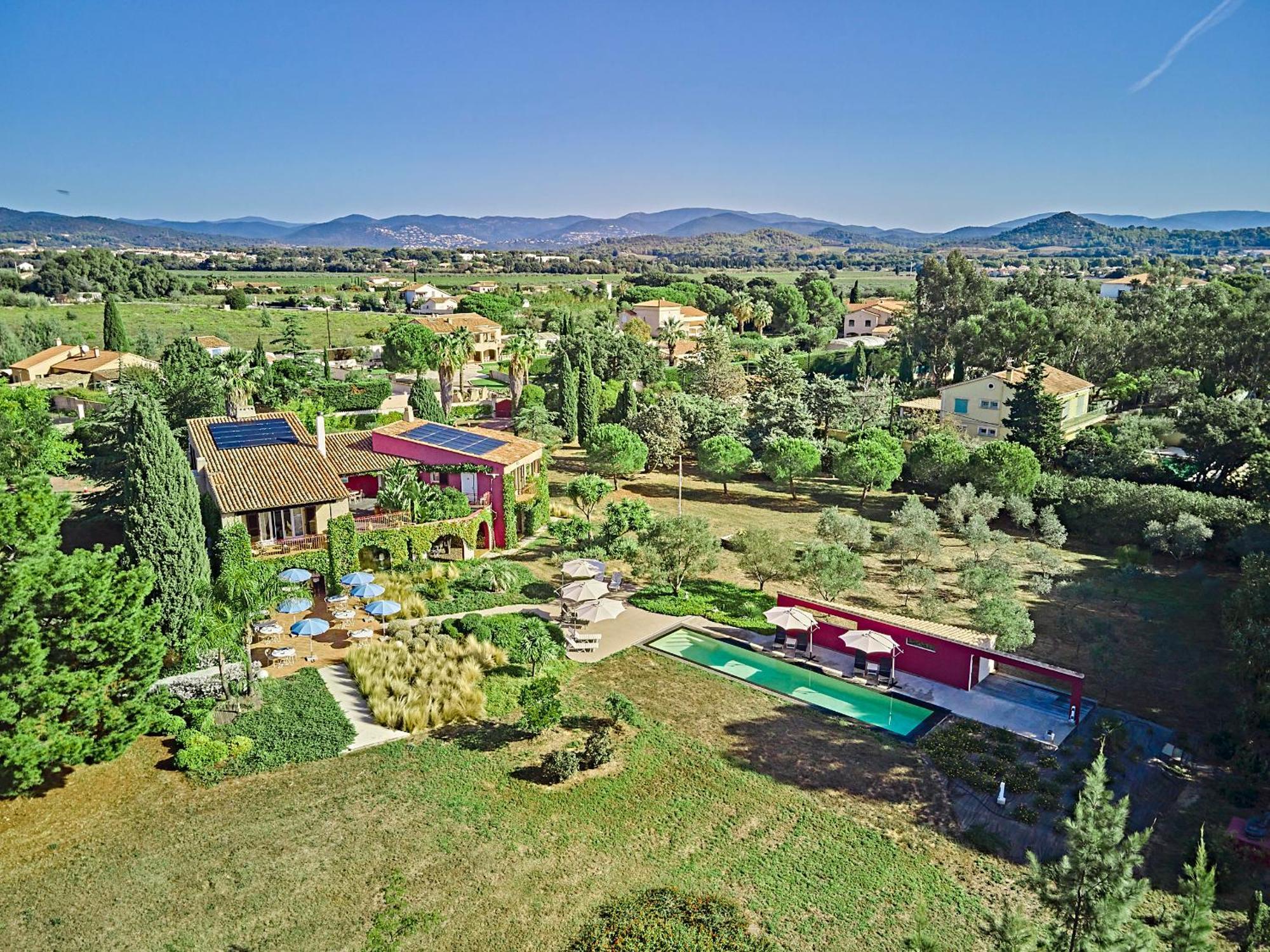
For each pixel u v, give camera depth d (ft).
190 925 65.31
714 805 83.46
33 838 74.49
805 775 89.56
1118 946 46.85
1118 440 212.84
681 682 111.45
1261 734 96.43
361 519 144.87
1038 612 136.56
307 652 114.52
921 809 83.82
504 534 161.17
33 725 72.54
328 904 68.03
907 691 110.63
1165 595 144.77
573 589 124.36
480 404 290.76
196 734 89.10
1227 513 163.12
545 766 87.97
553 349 404.16
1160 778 90.12
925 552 160.66
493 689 106.63
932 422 255.29
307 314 547.08
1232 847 77.10
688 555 138.51
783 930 66.54
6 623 72.64
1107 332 297.12
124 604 82.84
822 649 124.57
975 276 356.59
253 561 126.52
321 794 82.89
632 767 89.86
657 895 69.97
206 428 154.51
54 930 64.08
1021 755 94.79
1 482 141.69
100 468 161.99
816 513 195.52
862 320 509.35
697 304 615.16
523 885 70.95
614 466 201.98
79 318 475.31
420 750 91.86
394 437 165.58
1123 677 114.32
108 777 83.92
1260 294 283.38
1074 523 185.26
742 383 299.79
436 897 69.21
